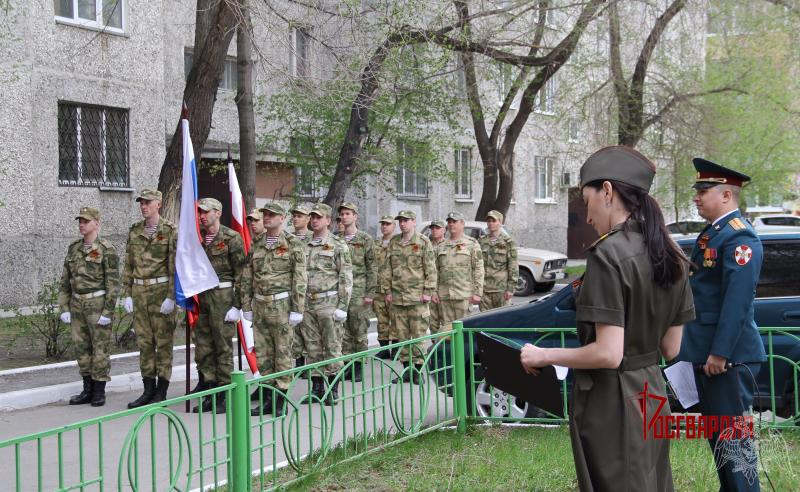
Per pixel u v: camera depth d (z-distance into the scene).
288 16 13.28
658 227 3.28
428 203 26.22
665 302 3.29
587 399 3.29
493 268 12.01
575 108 21.81
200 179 21.88
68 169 17.59
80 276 9.03
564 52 17.55
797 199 31.92
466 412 7.26
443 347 7.22
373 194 24.09
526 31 16.92
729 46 23.14
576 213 35.12
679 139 21.56
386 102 17.55
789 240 7.04
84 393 9.16
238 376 4.97
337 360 6.00
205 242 8.87
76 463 6.68
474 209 28.17
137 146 18.73
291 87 13.05
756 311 6.89
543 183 31.75
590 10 16.34
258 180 21.98
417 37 14.92
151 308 8.96
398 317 10.89
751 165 26.28
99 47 17.89
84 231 9.05
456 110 19.59
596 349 3.16
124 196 18.53
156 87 19.09
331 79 12.83
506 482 5.65
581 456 3.28
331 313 9.26
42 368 10.40
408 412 7.56
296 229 9.42
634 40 20.25
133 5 18.52
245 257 8.86
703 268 4.93
